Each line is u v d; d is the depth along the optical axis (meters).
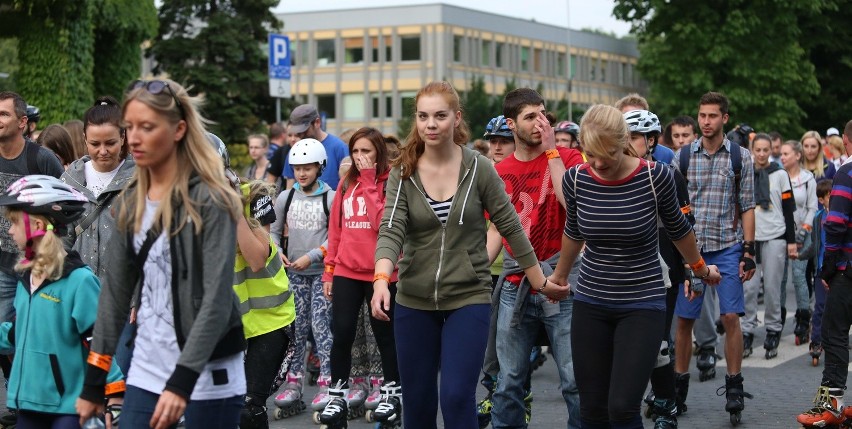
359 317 8.69
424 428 5.77
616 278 5.78
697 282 7.61
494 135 8.12
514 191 6.60
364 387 8.72
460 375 5.47
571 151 6.70
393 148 8.43
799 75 36.38
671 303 7.28
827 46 37.59
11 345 5.47
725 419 8.23
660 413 7.26
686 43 36.94
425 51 73.75
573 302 6.00
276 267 6.98
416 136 5.63
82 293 5.18
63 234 5.31
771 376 10.16
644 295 5.77
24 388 5.23
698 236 8.35
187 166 4.20
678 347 8.34
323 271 8.88
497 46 77.50
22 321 5.27
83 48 24.09
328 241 8.24
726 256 8.28
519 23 79.19
